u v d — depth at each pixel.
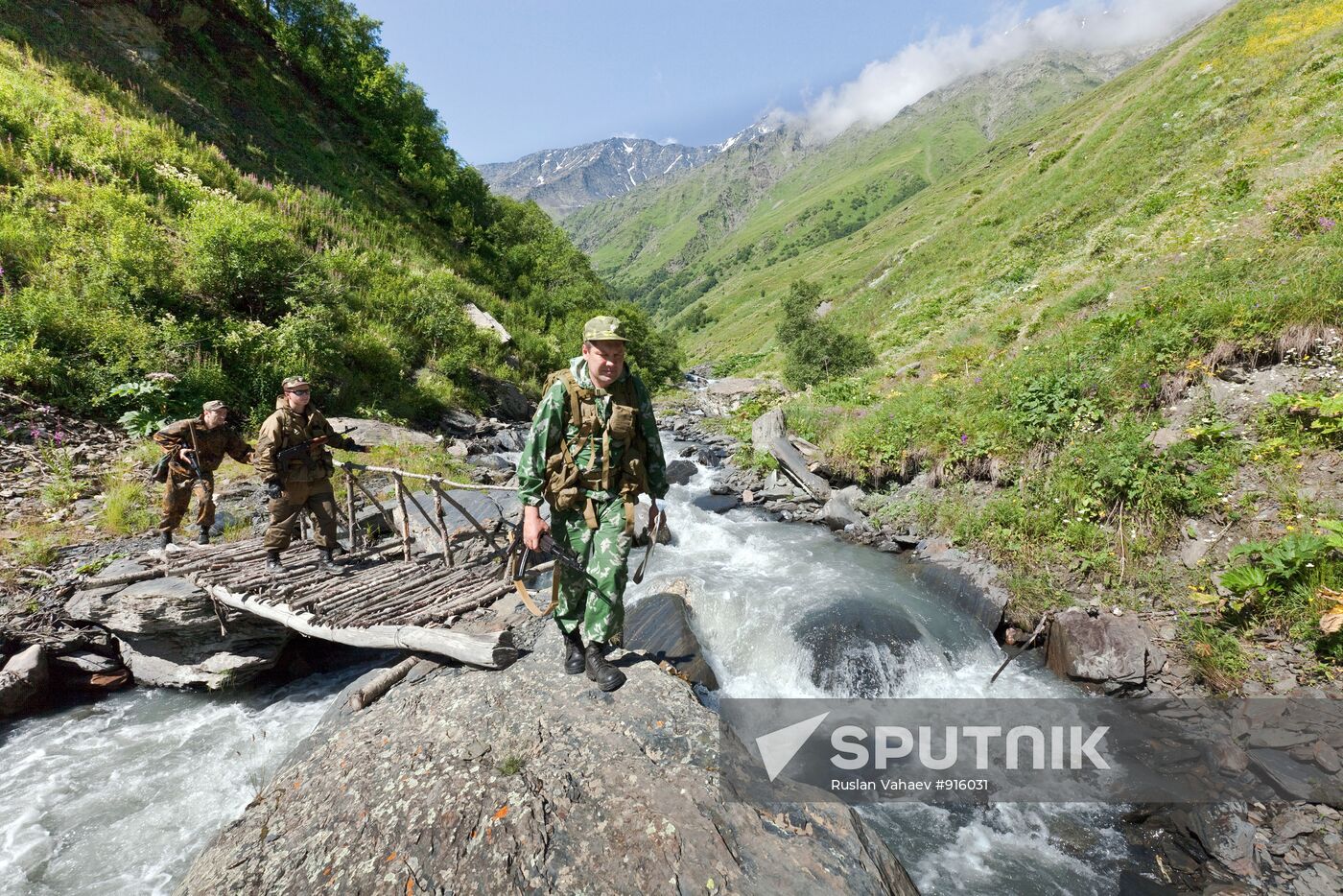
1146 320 8.83
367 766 3.22
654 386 34.06
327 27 29.80
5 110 12.66
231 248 12.21
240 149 20.52
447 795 2.87
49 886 3.40
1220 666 4.68
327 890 2.53
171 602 5.18
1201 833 3.56
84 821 3.88
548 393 3.09
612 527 3.21
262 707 5.20
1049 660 5.57
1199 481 6.26
